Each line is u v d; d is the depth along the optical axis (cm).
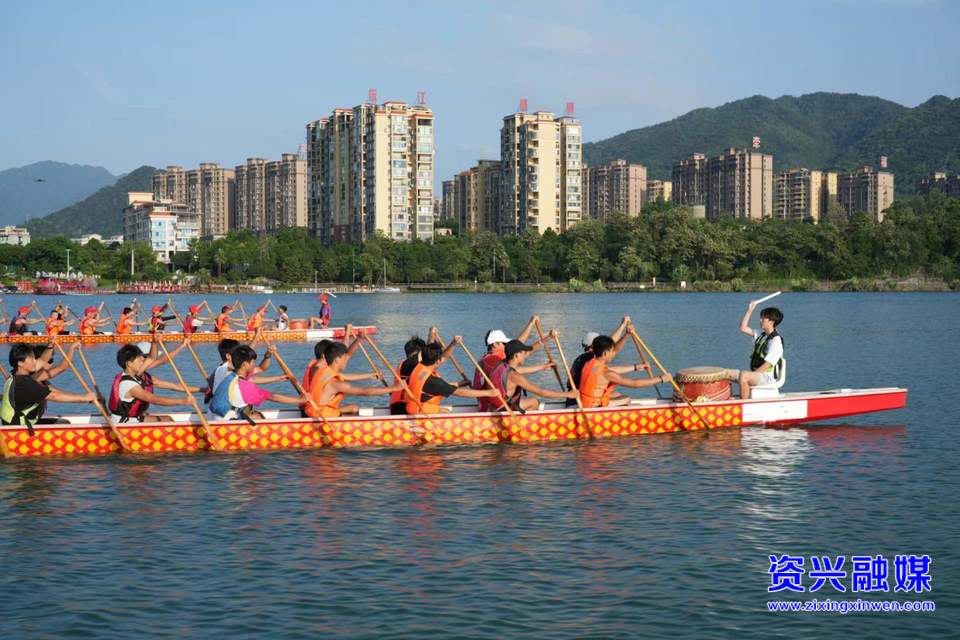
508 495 1308
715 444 1669
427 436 1648
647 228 16012
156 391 2412
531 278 16450
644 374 2942
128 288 15562
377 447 1630
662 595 935
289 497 1297
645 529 1148
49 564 1019
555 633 845
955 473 1451
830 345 4094
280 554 1052
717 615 890
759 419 1825
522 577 981
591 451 1606
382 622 866
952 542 1104
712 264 15538
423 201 18238
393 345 4191
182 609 895
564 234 17062
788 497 1304
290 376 1666
